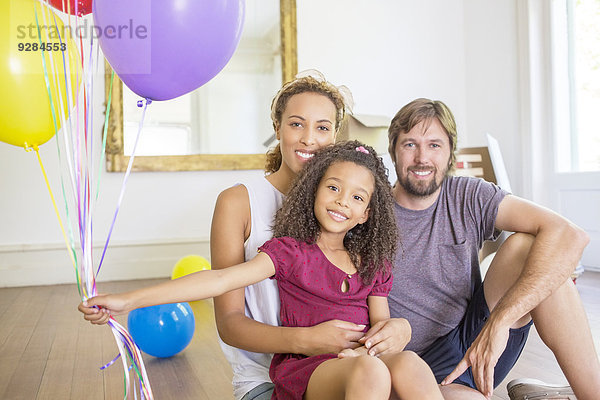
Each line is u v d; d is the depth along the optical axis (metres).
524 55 4.80
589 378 1.42
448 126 1.57
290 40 4.98
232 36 1.38
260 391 1.33
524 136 4.83
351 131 3.89
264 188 1.50
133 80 1.34
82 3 1.46
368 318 1.41
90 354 2.51
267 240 1.44
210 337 2.78
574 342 1.42
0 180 4.40
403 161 1.58
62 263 4.50
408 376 1.13
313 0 5.12
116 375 2.22
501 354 1.50
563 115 4.67
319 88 1.51
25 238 4.45
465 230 1.60
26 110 1.35
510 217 1.55
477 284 1.65
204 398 1.97
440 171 1.57
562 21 4.64
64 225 4.52
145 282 4.43
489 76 5.25
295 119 1.47
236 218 1.43
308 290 1.35
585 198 4.42
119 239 4.64
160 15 1.25
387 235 1.45
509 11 4.98
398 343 1.29
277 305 1.41
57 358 2.45
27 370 2.29
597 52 4.37
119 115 4.55
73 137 1.22
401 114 1.59
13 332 2.89
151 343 2.39
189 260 3.81
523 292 1.37
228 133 4.85
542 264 1.40
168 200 4.75
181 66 1.32
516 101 4.95
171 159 4.69
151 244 4.69
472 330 1.57
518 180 4.96
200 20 1.28
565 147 4.67
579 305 1.44
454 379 1.39
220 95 4.84
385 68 5.33
